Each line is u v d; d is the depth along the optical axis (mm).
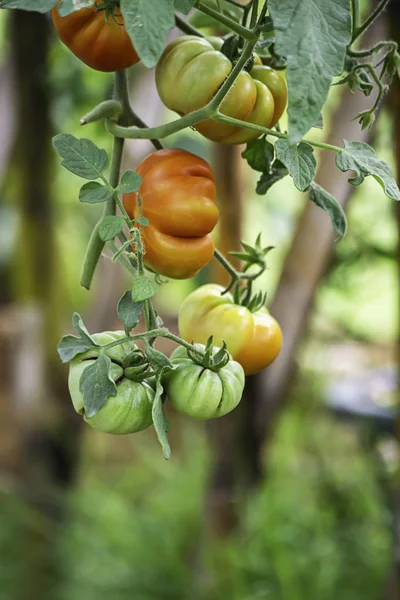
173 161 751
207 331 806
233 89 738
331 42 615
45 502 1957
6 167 1771
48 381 1736
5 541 2133
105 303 1744
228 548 1796
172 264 756
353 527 2203
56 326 1715
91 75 1575
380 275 2115
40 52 1481
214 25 911
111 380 680
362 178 713
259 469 1652
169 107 770
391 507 1523
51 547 2094
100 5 720
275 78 771
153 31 617
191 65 740
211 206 751
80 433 1823
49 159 1593
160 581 2176
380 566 2078
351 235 1621
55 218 1657
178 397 707
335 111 1197
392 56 757
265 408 1549
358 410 1978
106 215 755
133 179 708
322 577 2029
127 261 724
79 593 2174
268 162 801
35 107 1528
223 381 713
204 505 1775
